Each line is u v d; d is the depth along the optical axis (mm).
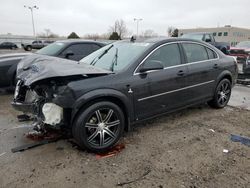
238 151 3697
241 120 5012
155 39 4551
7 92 7059
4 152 3609
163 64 4312
